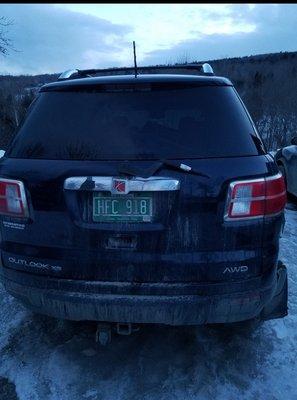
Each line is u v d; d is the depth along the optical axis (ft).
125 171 6.98
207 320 7.43
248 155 7.34
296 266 13.74
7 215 7.77
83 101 8.01
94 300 7.34
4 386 8.28
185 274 7.20
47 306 7.72
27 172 7.52
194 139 7.41
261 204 7.16
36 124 8.09
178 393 8.07
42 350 9.26
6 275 8.09
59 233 7.41
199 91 7.93
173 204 7.02
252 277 7.33
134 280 7.29
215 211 7.04
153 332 9.84
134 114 7.73
